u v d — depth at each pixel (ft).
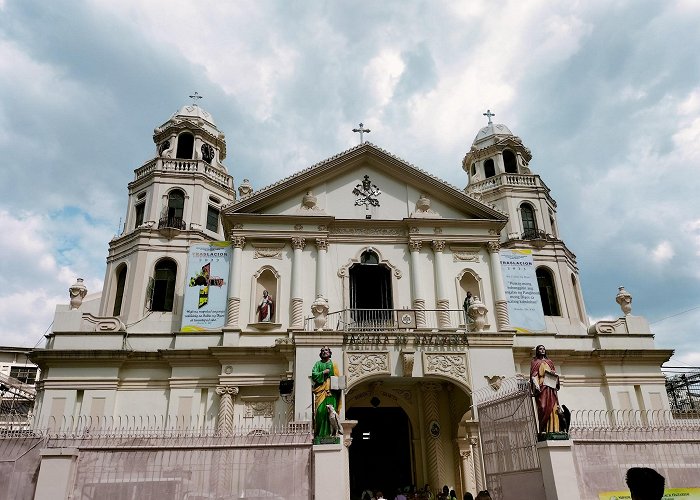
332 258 82.48
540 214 104.78
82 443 37.96
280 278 80.59
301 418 60.39
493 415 45.85
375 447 77.77
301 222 83.20
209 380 75.15
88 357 74.84
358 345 64.44
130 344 78.38
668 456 39.27
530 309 84.79
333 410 40.88
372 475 76.07
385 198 87.25
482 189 108.68
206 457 38.63
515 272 86.69
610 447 38.81
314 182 86.38
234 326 76.59
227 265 82.12
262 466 39.04
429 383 77.82
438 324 79.36
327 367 43.21
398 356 64.34
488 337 66.28
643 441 39.42
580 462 37.78
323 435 40.52
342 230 84.38
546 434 37.76
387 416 79.71
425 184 87.71
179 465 38.09
